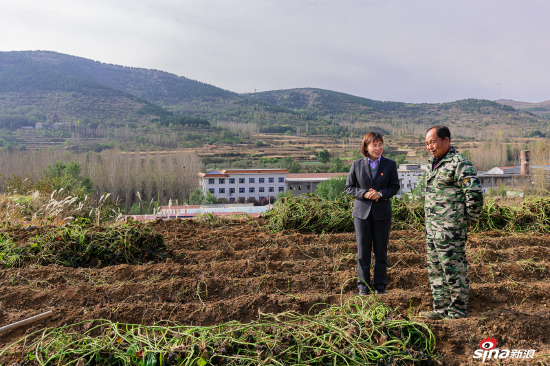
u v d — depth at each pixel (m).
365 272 3.87
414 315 3.37
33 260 4.27
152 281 3.81
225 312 3.24
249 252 4.75
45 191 10.35
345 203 6.30
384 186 3.81
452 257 3.23
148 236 4.70
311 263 4.40
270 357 2.41
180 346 2.47
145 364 2.39
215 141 149.00
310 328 2.87
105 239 4.55
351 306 3.38
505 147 90.56
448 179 3.25
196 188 57.25
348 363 2.49
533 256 4.80
